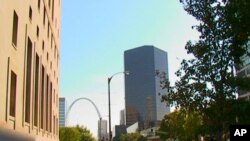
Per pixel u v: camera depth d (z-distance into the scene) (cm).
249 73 7781
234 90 1844
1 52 2450
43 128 4734
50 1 5619
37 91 4247
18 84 3092
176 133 7088
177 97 1995
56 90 6744
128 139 17850
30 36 3666
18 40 3075
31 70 3738
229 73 1834
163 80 2155
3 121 2495
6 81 2642
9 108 2777
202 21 1848
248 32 1448
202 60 1880
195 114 2150
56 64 6719
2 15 2456
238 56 1744
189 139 5494
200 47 1859
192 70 1919
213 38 1823
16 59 2991
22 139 3006
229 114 1805
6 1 2577
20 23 3136
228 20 1487
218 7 1770
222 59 1808
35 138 3903
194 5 1859
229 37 1736
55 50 6531
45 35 4956
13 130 2647
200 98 1909
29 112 3656
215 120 1905
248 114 1756
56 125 6831
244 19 1385
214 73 1850
